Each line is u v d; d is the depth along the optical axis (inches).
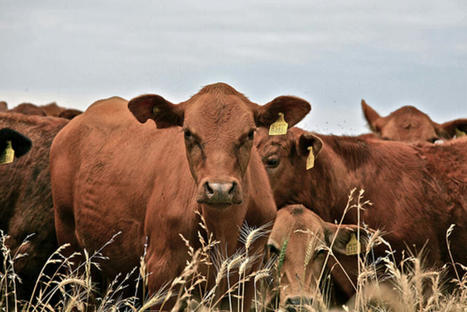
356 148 547.8
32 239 515.2
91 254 458.3
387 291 488.4
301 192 533.6
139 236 420.2
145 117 402.6
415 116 876.6
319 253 478.0
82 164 465.7
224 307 394.6
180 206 386.0
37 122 563.2
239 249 394.9
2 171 535.2
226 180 346.0
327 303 459.8
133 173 429.7
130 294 455.8
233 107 378.0
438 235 532.1
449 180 545.3
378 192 533.0
